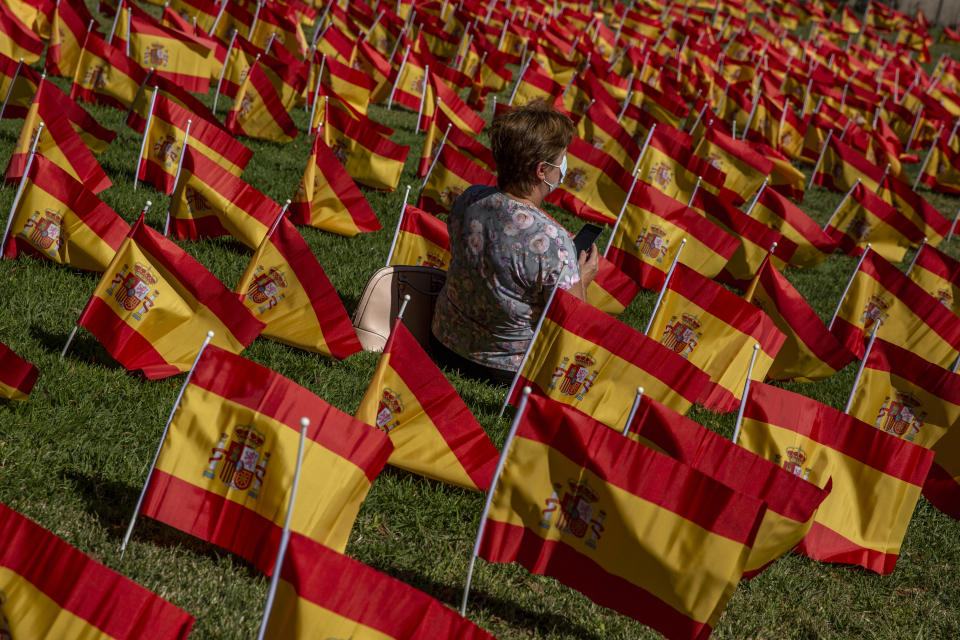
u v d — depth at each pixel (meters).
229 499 3.23
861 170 12.12
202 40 10.44
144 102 7.66
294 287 4.92
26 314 4.82
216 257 6.11
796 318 5.98
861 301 6.56
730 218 7.64
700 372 4.37
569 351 4.55
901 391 4.90
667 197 7.10
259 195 5.96
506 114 4.74
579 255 5.04
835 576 4.25
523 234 4.74
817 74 19.98
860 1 37.41
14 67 7.87
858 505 4.20
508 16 20.17
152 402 4.28
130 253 4.29
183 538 3.54
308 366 4.93
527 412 3.17
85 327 4.46
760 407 4.13
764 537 3.32
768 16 29.50
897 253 9.80
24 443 3.77
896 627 3.99
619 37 21.06
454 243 5.00
